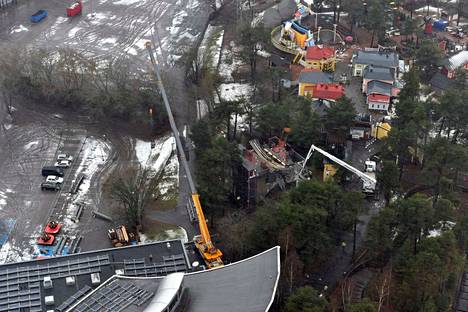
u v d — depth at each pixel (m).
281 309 187.12
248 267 176.62
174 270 186.88
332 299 195.50
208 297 168.00
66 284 179.38
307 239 198.62
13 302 173.75
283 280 192.00
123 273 183.25
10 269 183.12
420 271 183.00
